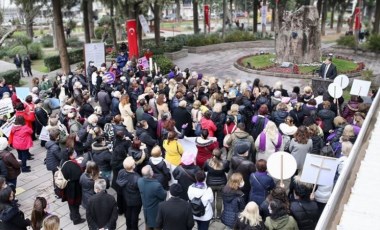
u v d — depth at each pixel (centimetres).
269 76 2488
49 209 892
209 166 748
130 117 1161
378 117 885
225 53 3569
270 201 569
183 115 1073
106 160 848
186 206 604
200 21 8638
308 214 560
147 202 690
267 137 849
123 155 828
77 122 1059
